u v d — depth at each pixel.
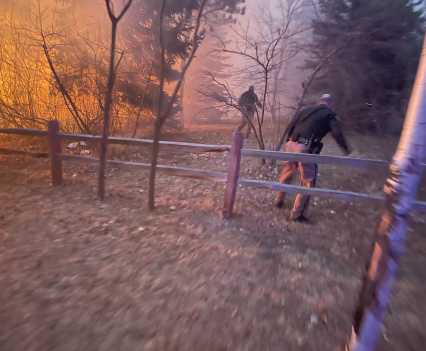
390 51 11.76
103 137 4.89
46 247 3.54
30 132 5.59
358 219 4.99
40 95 9.35
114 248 3.61
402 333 2.55
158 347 2.25
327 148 10.19
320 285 3.13
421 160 1.66
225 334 2.41
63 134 5.41
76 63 8.87
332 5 10.98
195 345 2.29
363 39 8.79
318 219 4.90
